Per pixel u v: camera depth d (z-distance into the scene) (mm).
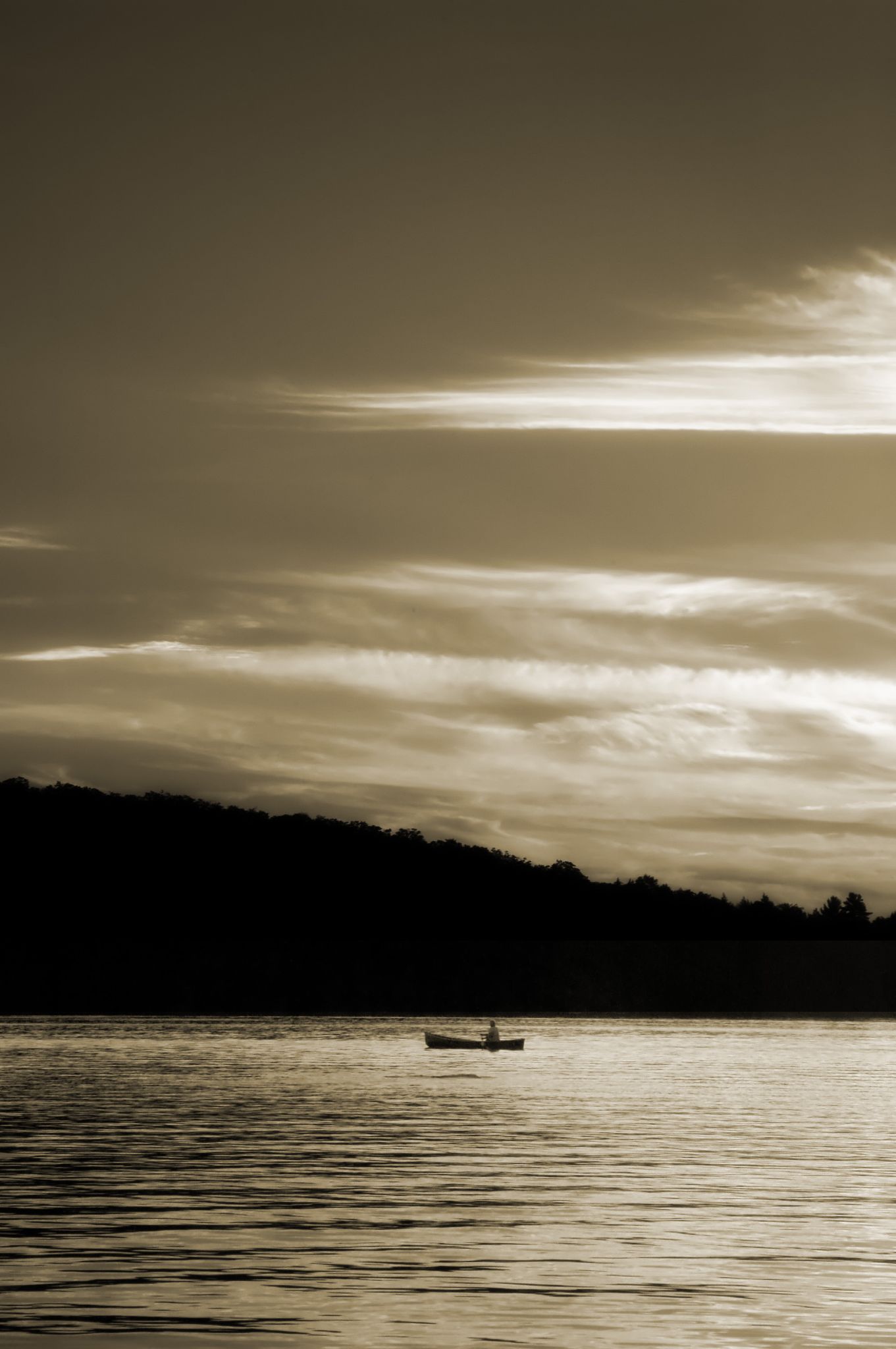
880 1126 81750
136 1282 39656
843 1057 150375
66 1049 155875
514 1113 89188
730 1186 57312
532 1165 63656
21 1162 64250
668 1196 54500
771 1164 64250
